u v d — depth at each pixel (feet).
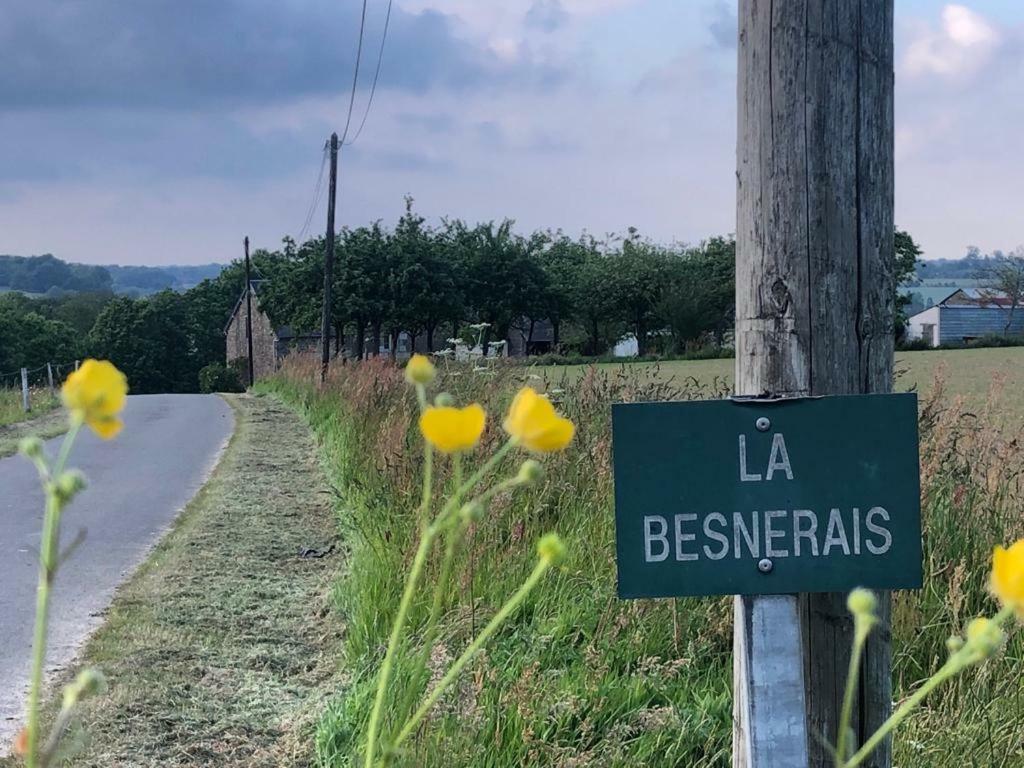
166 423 56.44
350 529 21.59
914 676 12.17
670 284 197.47
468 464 18.20
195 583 19.89
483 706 11.06
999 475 15.39
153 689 14.16
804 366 7.20
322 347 81.61
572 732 11.41
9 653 15.93
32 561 22.33
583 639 13.87
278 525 25.32
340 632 16.44
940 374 17.46
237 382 195.42
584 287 204.13
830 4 7.08
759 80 7.23
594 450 18.03
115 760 11.89
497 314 181.88
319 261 150.61
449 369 29.66
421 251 155.53
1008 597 3.30
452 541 3.87
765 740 6.67
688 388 21.85
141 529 25.59
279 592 19.31
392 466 21.04
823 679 7.39
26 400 61.77
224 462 37.42
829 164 7.13
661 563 6.82
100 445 44.80
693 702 12.26
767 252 7.26
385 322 156.35
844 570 6.81
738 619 7.79
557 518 16.89
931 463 14.88
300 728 12.80
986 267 268.82
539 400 3.51
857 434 6.79
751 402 6.79
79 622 17.58
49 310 305.73
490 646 12.98
